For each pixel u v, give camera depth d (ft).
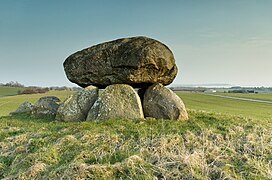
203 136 33.09
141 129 36.78
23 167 28.04
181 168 25.14
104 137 33.73
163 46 51.26
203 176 23.98
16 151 31.58
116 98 46.98
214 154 28.02
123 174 25.14
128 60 48.55
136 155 27.48
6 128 44.60
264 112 94.07
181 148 29.35
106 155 28.73
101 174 25.08
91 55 52.08
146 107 47.70
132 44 50.01
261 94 283.18
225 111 96.73
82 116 49.34
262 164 25.81
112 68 50.29
